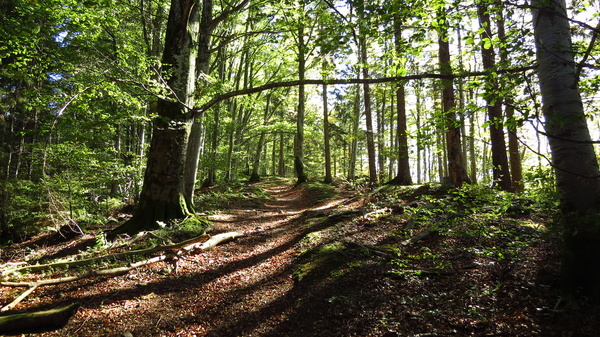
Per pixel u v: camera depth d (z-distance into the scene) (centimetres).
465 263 538
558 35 354
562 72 354
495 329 346
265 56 2264
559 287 379
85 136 1092
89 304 541
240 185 2130
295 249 773
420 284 491
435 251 621
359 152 3547
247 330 454
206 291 591
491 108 715
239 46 2266
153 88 696
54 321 473
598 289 337
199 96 1129
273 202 1812
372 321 413
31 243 997
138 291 593
